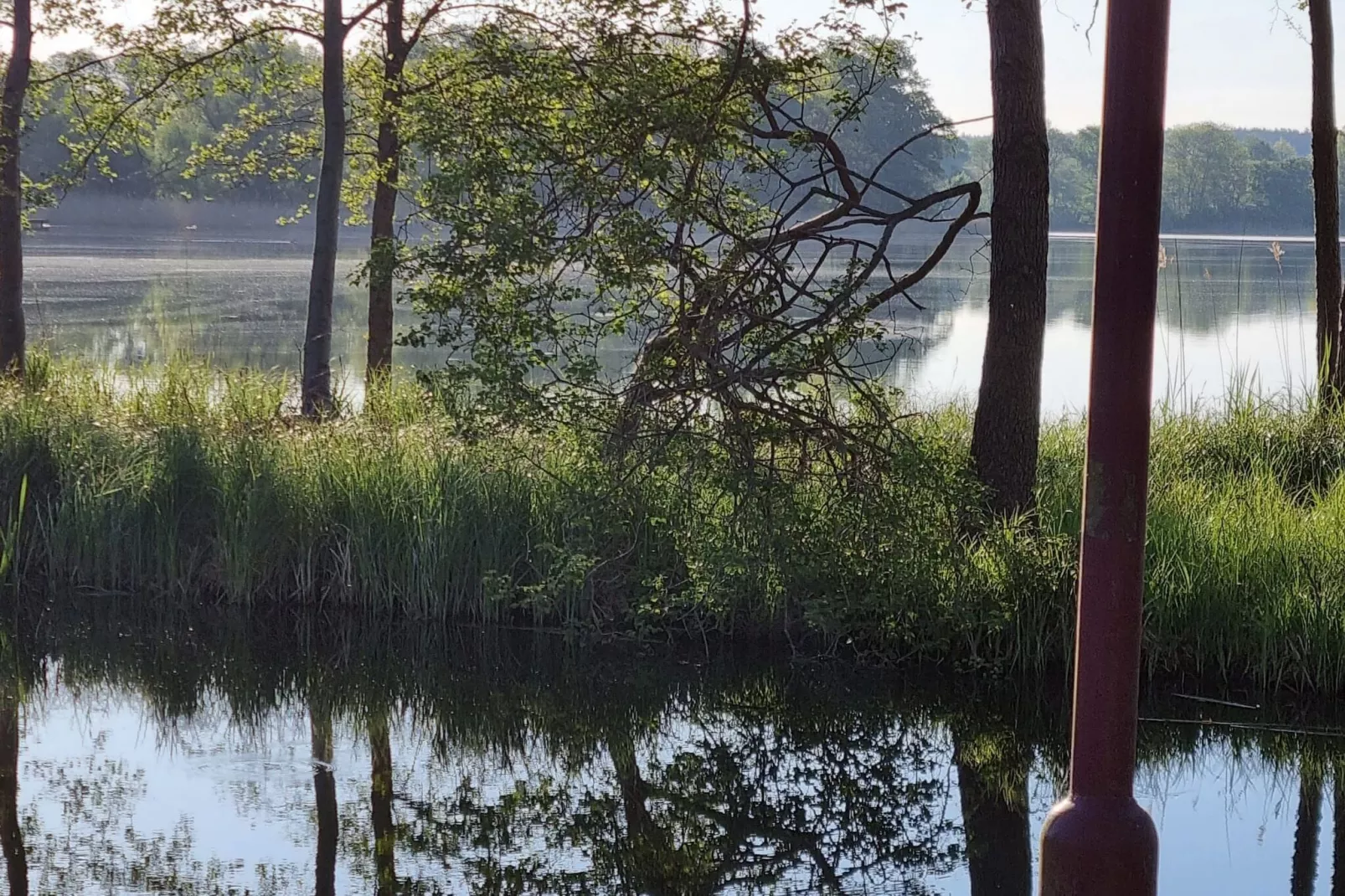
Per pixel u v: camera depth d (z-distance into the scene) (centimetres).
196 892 551
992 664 878
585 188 798
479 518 1011
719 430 862
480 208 801
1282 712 798
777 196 866
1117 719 344
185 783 691
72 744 753
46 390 1263
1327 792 684
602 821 662
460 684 885
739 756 768
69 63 1585
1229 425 1252
